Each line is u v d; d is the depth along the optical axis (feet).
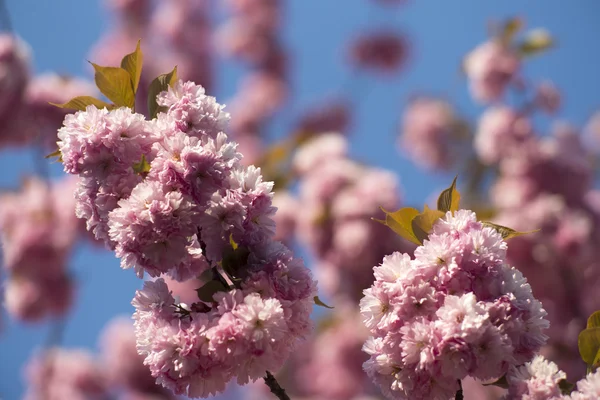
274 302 8.52
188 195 8.76
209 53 41.73
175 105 9.30
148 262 8.82
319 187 29.35
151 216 8.57
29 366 33.71
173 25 40.88
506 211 28.53
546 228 27.45
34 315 30.12
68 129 9.09
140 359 32.78
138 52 10.56
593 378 8.07
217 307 8.79
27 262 30.04
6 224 30.48
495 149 29.45
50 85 30.71
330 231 28.96
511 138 29.09
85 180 9.18
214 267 9.22
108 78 10.40
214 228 8.84
